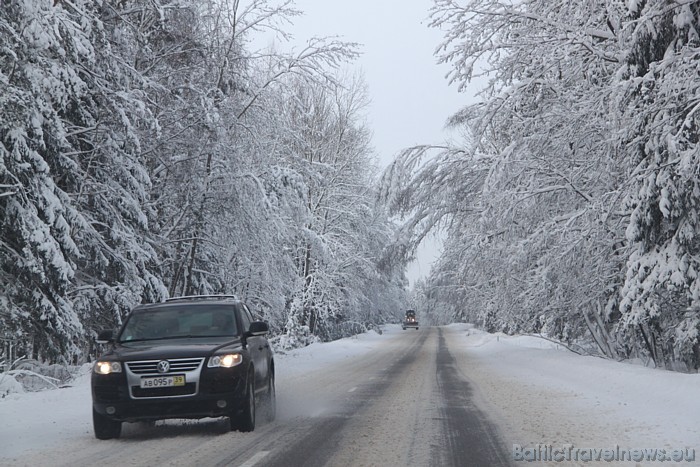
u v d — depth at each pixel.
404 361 32.53
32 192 18.92
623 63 19.38
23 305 19.81
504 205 26.09
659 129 17.75
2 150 17.62
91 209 24.56
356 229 51.91
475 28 24.64
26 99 17.84
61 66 19.12
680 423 11.55
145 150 27.81
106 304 24.38
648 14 18.02
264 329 11.91
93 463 8.99
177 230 29.73
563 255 24.59
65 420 13.21
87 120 23.50
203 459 9.15
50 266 19.19
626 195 20.08
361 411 14.05
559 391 17.48
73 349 20.69
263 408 12.84
